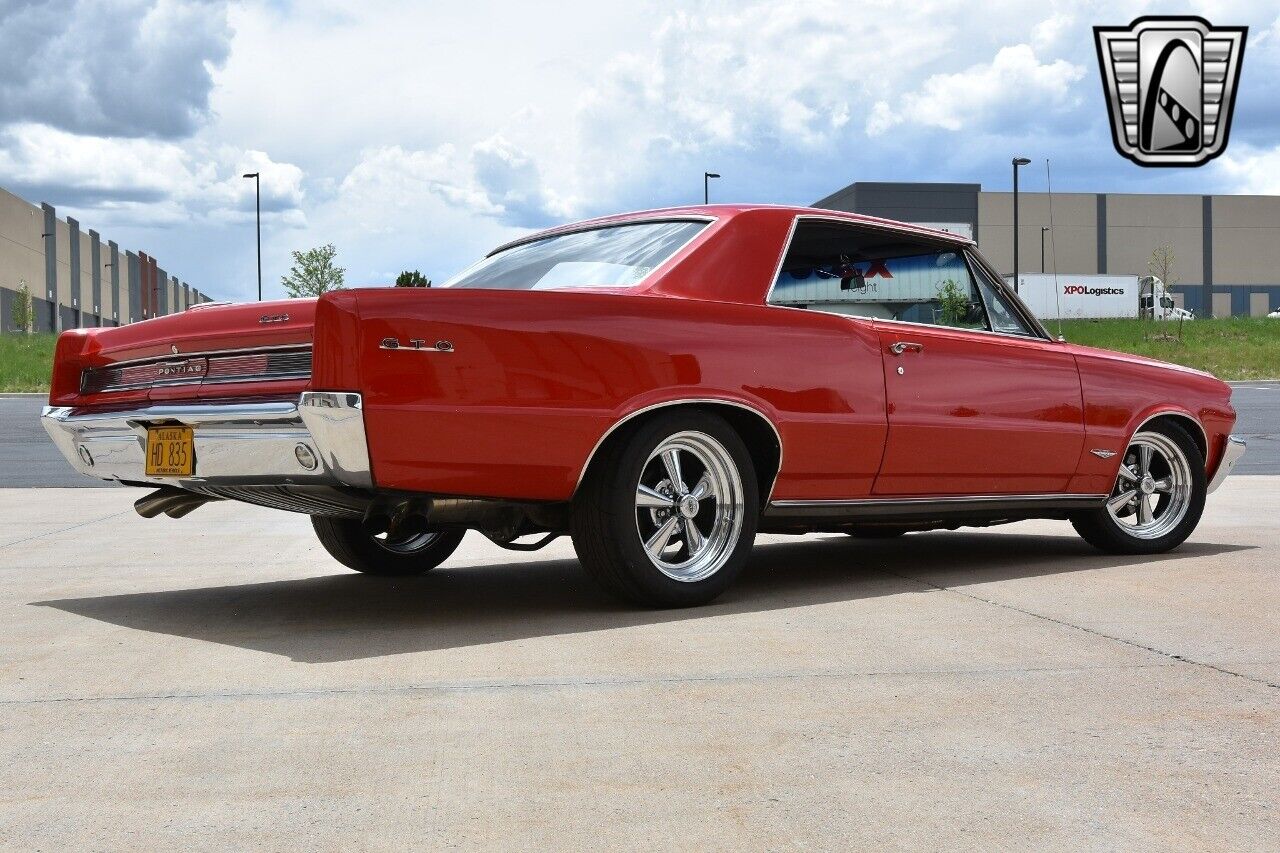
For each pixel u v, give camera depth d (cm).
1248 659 314
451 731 251
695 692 281
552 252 419
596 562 375
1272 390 2367
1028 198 7538
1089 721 257
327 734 249
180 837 194
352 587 450
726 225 402
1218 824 197
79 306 7381
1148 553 530
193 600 419
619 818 201
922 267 457
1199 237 7912
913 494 441
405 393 322
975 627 357
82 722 260
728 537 394
